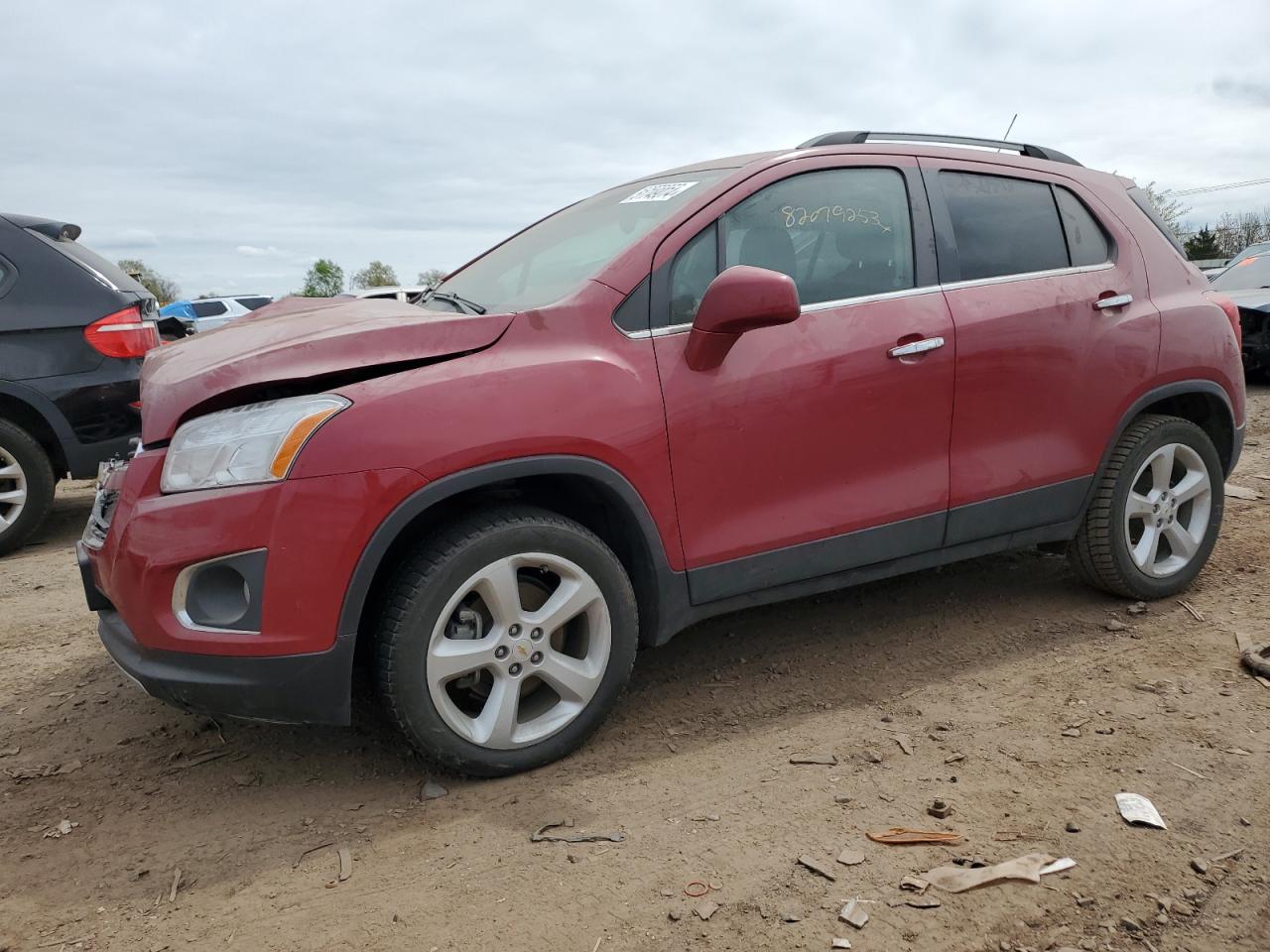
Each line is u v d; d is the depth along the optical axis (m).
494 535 2.65
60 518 6.63
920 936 2.04
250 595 2.48
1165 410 4.07
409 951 2.07
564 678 2.82
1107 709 3.07
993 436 3.47
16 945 2.15
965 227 3.51
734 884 2.25
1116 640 3.64
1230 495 5.65
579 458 2.74
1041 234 3.68
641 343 2.91
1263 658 3.34
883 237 3.35
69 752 3.08
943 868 2.26
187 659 2.52
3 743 3.16
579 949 2.06
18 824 2.66
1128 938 2.03
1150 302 3.82
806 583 3.23
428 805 2.67
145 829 2.62
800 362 3.07
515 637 2.74
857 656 3.59
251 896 2.30
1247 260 11.09
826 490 3.18
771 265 3.15
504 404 2.65
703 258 3.07
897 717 3.09
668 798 2.65
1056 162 3.89
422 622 2.59
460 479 2.59
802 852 2.36
